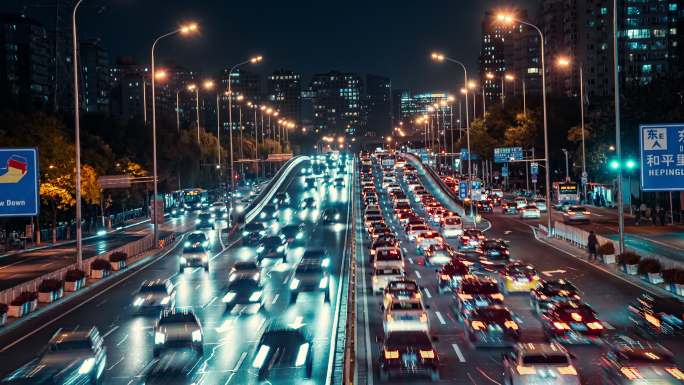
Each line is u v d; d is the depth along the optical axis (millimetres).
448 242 75938
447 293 45062
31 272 65062
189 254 59469
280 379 25422
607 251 56438
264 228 84062
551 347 24109
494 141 153500
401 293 35562
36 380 24500
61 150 91000
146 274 59594
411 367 26062
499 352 30516
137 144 130000
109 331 37406
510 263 47062
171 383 26562
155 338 29375
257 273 42438
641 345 24281
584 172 102250
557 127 139125
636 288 45688
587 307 32719
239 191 169250
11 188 41219
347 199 128875
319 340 33344
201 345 29719
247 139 199750
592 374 26578
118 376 28422
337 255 66188
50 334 37312
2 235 89562
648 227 82750
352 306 34656
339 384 25672
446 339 33250
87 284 54719
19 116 90438
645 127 40531
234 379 27125
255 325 37188
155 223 79438
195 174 151375
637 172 98000
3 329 39031
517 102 156750
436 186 150000
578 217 88750
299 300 44188
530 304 40875
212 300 45281
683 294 42500
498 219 99000
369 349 31562
